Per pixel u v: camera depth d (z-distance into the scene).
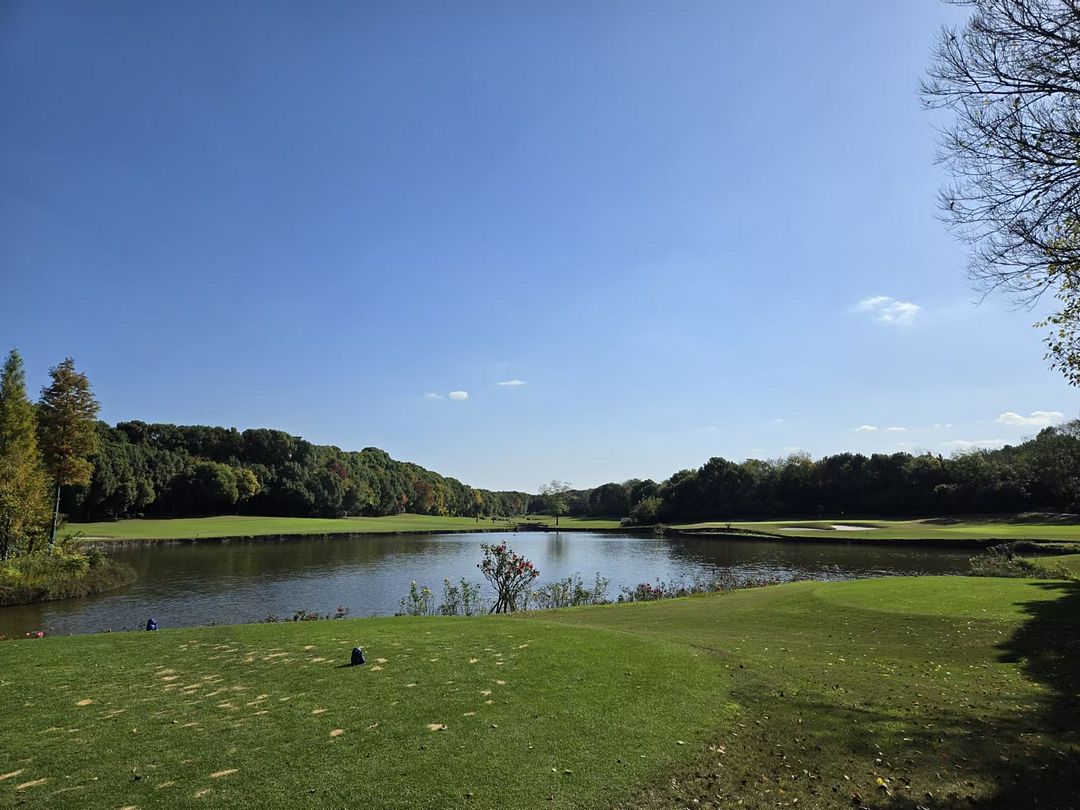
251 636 11.80
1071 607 14.23
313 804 4.95
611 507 135.25
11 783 5.33
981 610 14.52
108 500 73.06
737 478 94.25
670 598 22.17
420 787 5.23
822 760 5.95
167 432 99.81
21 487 30.30
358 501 111.50
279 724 6.71
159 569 38.19
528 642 10.95
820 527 67.56
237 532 66.44
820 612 15.39
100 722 6.84
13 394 33.88
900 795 5.28
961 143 8.91
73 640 11.51
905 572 34.81
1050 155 8.15
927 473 79.56
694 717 7.00
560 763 5.73
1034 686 8.67
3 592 25.56
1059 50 7.62
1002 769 5.80
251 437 107.25
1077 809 5.04
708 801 5.12
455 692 7.86
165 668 9.27
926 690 8.42
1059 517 62.06
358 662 9.45
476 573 37.06
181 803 4.96
